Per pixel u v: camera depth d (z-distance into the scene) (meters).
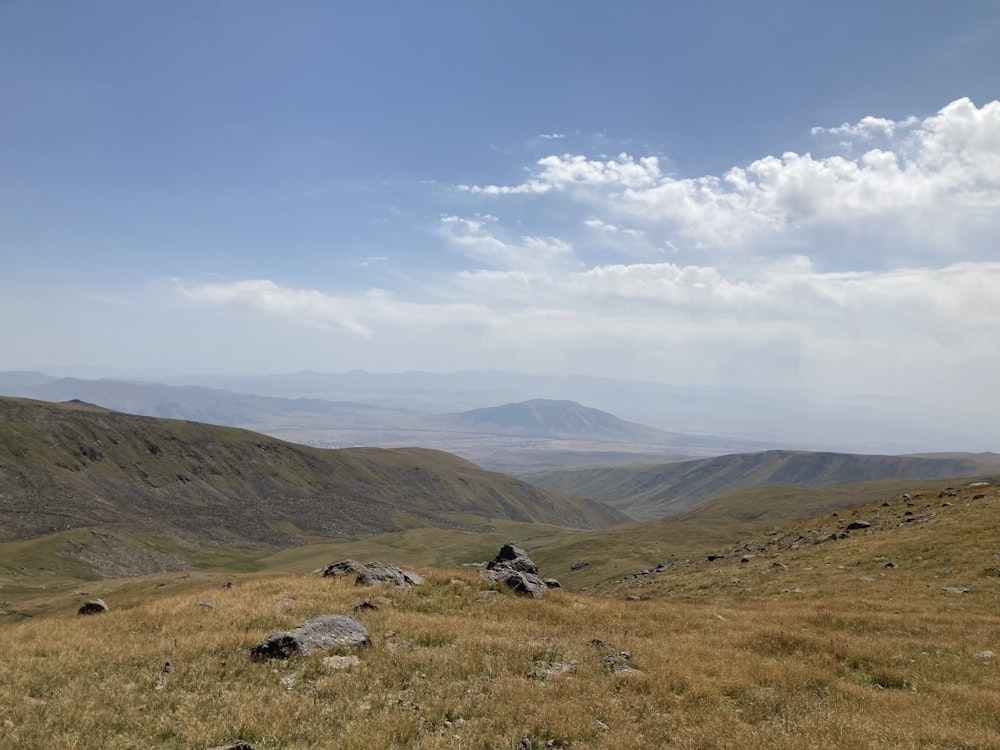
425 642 18.61
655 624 25.22
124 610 25.92
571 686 14.55
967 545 39.19
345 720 11.98
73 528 191.50
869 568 40.22
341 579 29.56
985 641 22.64
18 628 22.08
